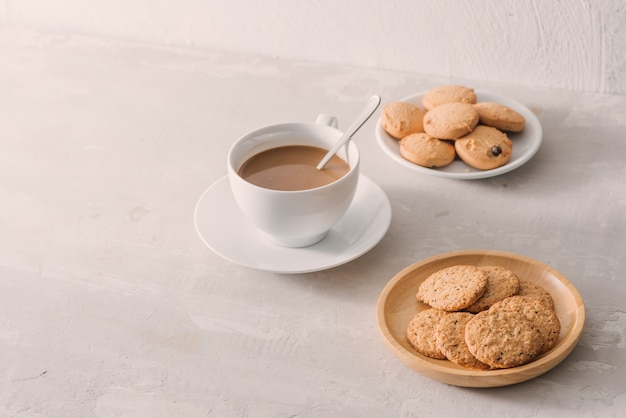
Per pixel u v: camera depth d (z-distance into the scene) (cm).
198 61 123
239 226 91
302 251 89
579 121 107
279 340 83
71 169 103
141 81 119
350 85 116
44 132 109
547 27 111
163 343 83
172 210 97
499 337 78
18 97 116
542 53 112
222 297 87
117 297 88
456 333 80
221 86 117
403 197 97
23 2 131
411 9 115
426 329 81
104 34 131
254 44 124
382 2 116
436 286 83
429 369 78
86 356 83
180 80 119
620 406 77
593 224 93
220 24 124
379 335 83
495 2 111
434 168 99
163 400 79
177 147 106
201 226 91
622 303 85
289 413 78
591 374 79
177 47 127
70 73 121
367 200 93
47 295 88
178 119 111
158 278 89
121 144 107
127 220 96
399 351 79
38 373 82
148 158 104
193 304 87
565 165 100
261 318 85
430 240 92
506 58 114
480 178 99
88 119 112
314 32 121
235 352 83
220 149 105
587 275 87
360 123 88
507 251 90
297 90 116
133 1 126
